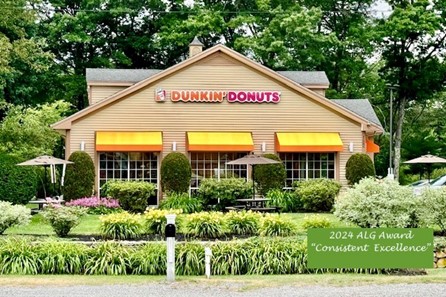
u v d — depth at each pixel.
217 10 57.16
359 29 56.12
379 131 38.12
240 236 22.86
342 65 56.94
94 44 56.28
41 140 41.62
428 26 55.69
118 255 17.98
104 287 15.81
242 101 37.50
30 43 39.59
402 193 20.69
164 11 57.22
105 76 41.28
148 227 23.42
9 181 32.09
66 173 35.06
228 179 33.34
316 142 37.16
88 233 23.50
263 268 17.84
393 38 57.56
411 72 59.41
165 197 35.53
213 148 36.59
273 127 37.66
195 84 37.34
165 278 17.02
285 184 37.16
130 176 36.84
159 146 36.38
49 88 55.44
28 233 23.20
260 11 55.47
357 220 20.67
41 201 30.95
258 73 37.66
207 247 17.69
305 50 53.34
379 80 58.28
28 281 16.50
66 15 53.41
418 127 69.25
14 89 49.78
